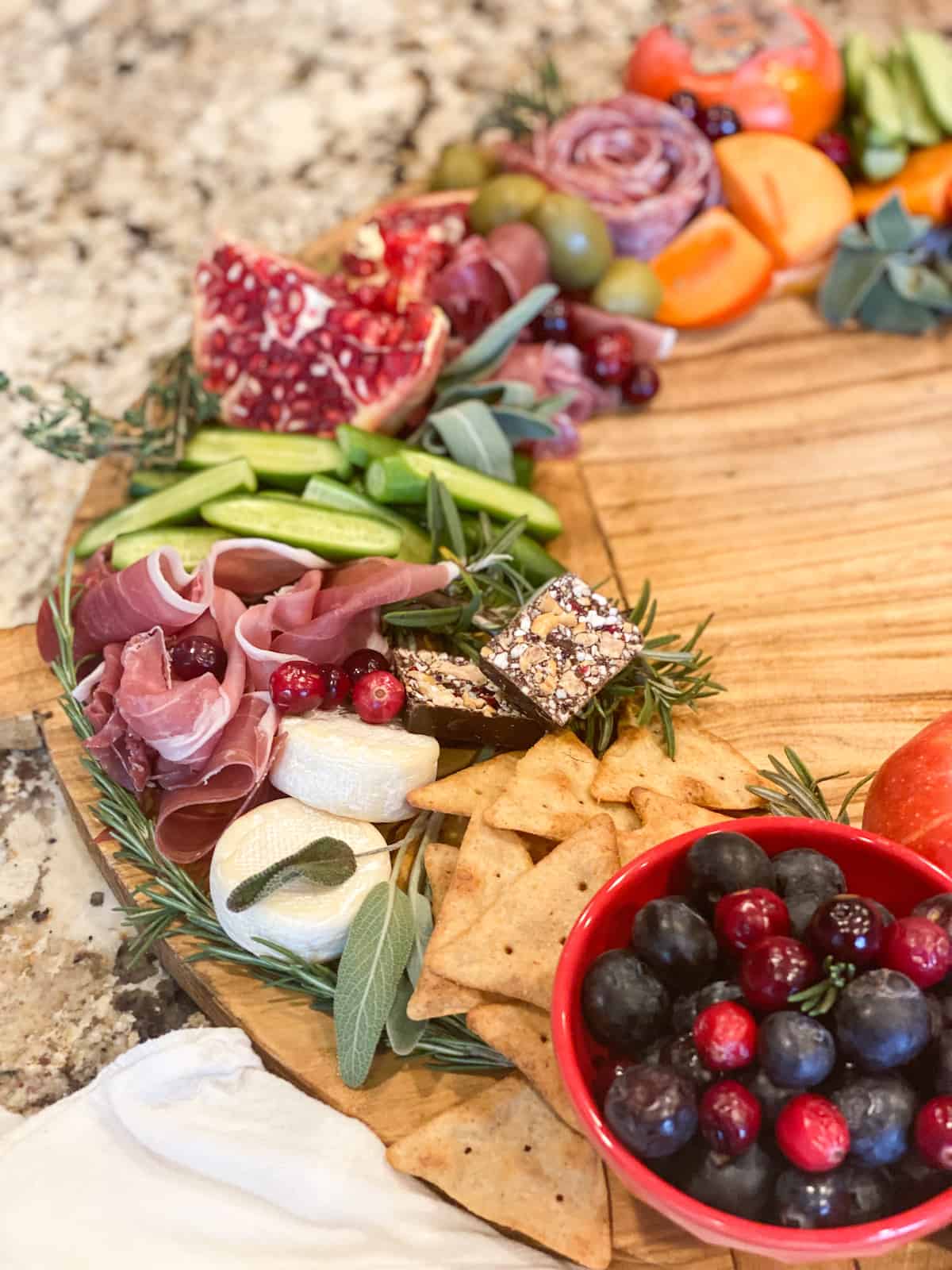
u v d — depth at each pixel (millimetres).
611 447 1310
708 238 1383
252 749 943
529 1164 800
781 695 1094
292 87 1737
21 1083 939
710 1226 661
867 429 1309
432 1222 804
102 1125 871
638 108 1396
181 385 1238
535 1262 791
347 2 1855
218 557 1058
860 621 1147
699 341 1399
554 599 985
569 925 827
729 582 1186
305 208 1582
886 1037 655
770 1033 667
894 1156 665
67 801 1053
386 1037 881
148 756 963
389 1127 841
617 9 1808
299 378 1245
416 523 1168
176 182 1625
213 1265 794
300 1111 850
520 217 1323
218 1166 836
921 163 1425
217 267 1283
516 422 1216
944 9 1770
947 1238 782
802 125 1435
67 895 1046
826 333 1399
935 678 1101
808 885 750
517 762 960
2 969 1003
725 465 1285
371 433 1195
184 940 930
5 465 1337
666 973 730
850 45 1498
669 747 966
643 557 1210
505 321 1233
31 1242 809
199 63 1777
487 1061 853
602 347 1286
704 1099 675
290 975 898
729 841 754
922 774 887
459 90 1712
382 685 973
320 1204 812
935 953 685
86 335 1462
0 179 1638
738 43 1427
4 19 1848
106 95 1737
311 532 1107
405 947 866
